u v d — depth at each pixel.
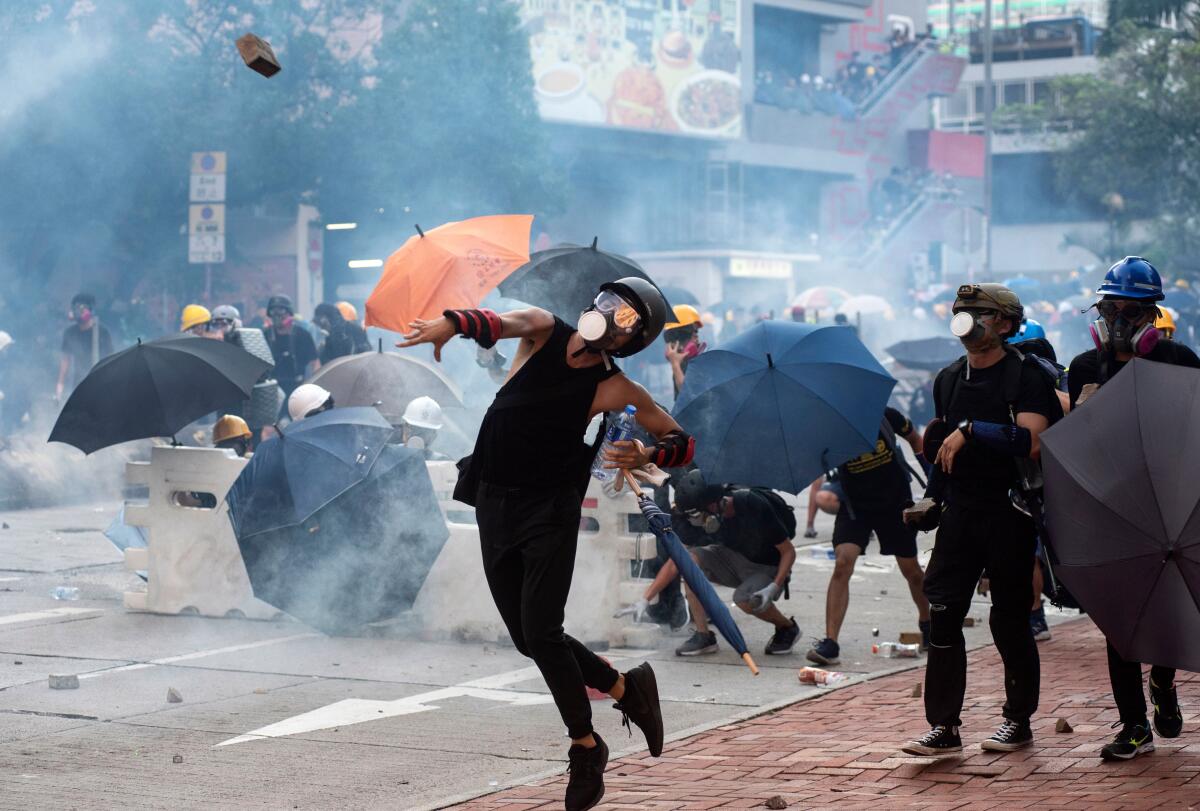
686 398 8.10
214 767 6.14
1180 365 5.68
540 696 7.50
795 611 10.09
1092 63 72.69
